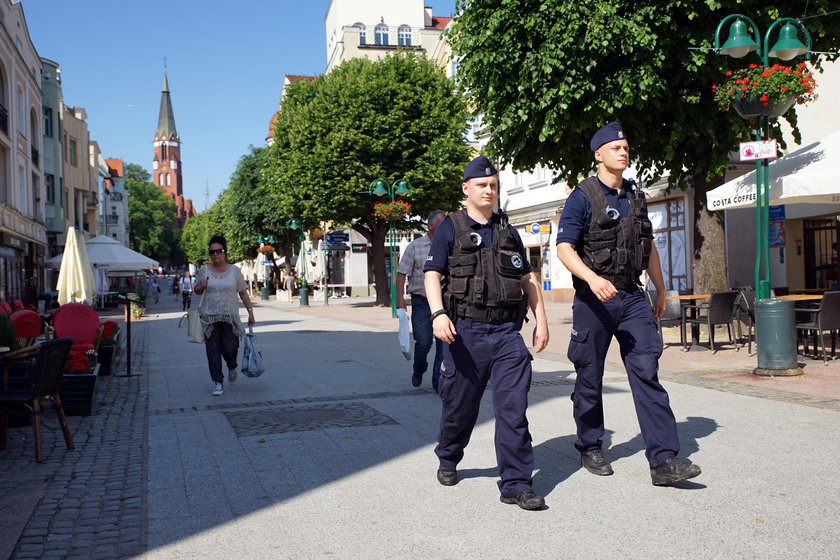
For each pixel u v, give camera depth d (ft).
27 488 15.67
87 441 20.47
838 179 30.17
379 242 101.65
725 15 36.78
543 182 90.63
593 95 39.04
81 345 29.94
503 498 13.32
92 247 70.38
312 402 25.63
